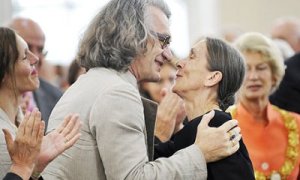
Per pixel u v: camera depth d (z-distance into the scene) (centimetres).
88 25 290
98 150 264
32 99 440
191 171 261
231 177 268
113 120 259
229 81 298
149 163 260
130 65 286
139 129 264
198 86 299
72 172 265
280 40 693
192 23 923
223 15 906
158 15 294
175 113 338
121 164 255
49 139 255
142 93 496
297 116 407
